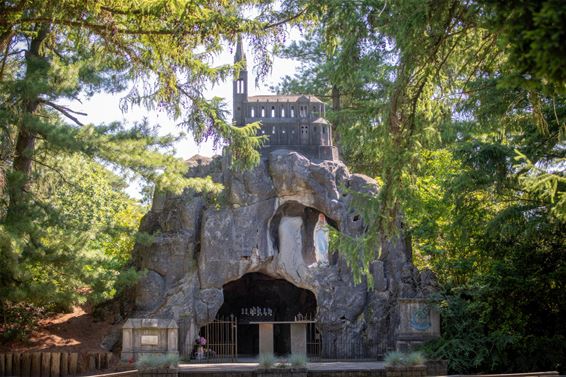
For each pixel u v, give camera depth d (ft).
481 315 111.34
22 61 110.42
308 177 129.39
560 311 111.24
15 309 114.93
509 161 93.66
